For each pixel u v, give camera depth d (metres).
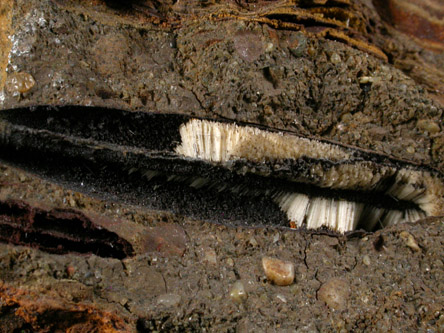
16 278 0.09
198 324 0.10
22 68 0.10
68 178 0.10
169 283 0.10
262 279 0.10
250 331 0.10
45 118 0.10
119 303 0.10
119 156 0.10
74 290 0.09
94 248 0.10
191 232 0.10
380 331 0.10
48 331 0.10
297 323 0.10
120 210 0.10
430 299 0.10
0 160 0.10
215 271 0.10
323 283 0.10
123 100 0.10
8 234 0.10
